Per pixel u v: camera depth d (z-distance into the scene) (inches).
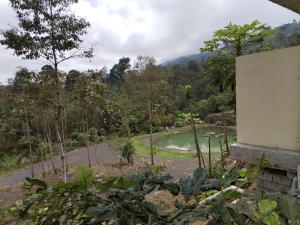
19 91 370.3
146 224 28.8
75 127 633.6
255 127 147.6
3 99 382.3
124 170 357.7
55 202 29.6
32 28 293.0
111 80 953.5
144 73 445.7
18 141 546.0
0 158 546.9
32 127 560.4
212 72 330.3
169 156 449.1
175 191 30.7
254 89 147.0
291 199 29.9
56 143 569.9
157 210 29.6
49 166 470.3
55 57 317.1
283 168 126.6
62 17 304.7
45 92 332.5
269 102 140.3
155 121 471.2
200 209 28.7
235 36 323.6
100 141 597.6
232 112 342.3
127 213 28.1
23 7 285.9
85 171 29.1
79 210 29.3
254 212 28.6
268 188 130.0
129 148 417.4
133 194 29.0
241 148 146.8
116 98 518.3
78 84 374.0
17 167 498.6
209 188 30.5
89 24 324.5
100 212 27.4
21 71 315.3
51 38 304.7
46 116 411.5
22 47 291.1
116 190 28.3
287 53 131.7
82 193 29.3
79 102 408.2
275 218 27.4
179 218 28.9
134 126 703.7
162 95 481.7
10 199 272.2
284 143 134.7
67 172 385.7
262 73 142.7
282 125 135.3
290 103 131.6
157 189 30.9
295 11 121.6
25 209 30.0
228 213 27.4
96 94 419.8
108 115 567.8
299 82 128.0
